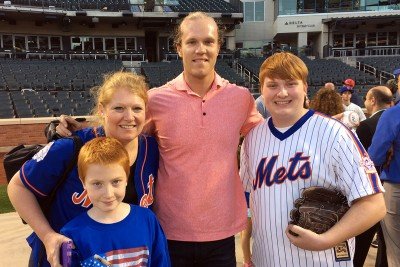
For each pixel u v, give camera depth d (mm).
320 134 1977
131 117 2008
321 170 1940
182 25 2361
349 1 29844
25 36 26594
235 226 2422
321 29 30031
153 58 30484
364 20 28375
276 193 2029
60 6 26344
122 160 1870
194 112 2318
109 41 28734
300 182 1972
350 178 1873
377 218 1849
